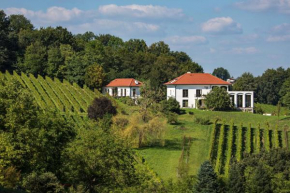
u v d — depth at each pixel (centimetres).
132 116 8675
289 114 11581
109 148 5253
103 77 14212
